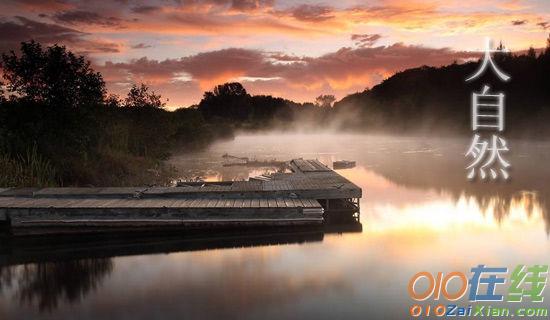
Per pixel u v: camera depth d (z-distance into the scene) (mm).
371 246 11906
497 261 10578
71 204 13484
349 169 30250
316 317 7688
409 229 13766
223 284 9188
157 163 27984
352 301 8305
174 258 10945
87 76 23641
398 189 21609
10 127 21250
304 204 13773
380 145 56906
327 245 12016
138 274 9844
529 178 24516
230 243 12188
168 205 13484
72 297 8633
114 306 8203
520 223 14383
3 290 9031
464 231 13453
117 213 13086
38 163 18531
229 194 14953
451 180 24359
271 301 8312
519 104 61375
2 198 14477
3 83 22094
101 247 11852
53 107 22375
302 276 9641
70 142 22328
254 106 128500
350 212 15797
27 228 12734
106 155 23406
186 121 49750
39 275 9867
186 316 7742
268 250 11578
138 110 32750
